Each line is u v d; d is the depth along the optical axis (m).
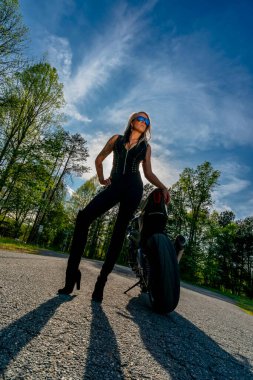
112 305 1.82
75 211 35.25
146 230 2.23
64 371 0.81
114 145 2.19
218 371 1.16
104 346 1.07
